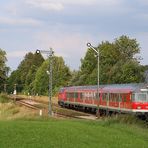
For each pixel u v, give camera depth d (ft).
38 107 243.19
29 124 96.37
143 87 155.33
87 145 73.05
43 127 90.84
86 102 216.54
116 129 98.78
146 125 119.75
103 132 90.58
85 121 114.93
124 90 163.63
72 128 92.53
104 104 187.21
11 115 158.71
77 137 80.12
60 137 78.69
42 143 71.87
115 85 183.32
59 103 282.56
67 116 171.63
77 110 242.17
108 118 120.16
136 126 109.50
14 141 72.64
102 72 278.05
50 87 168.35
